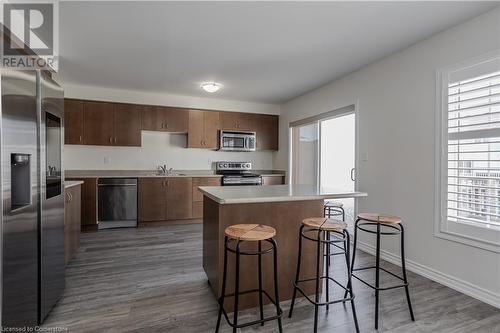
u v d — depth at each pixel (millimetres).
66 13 2201
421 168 2668
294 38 2652
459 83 2348
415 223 2725
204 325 1843
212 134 5129
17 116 1427
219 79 3934
